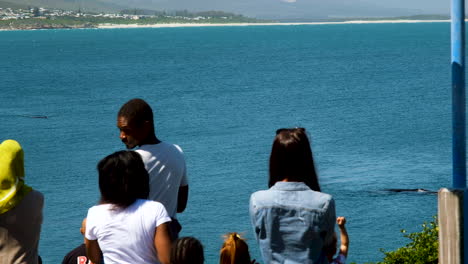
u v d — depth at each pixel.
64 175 80.31
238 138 105.69
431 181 72.81
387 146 95.62
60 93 165.50
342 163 84.06
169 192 7.57
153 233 6.22
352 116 125.94
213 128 115.75
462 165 6.77
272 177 6.12
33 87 179.12
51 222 58.16
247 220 58.19
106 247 6.24
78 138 105.38
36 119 124.38
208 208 62.66
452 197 6.64
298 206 5.91
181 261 5.50
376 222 56.53
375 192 67.38
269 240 5.94
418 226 54.97
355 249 49.41
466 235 6.66
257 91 168.00
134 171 6.25
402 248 14.90
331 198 5.96
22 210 6.41
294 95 158.88
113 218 6.22
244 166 84.00
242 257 6.00
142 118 7.55
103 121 121.44
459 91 6.71
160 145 7.64
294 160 5.98
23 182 6.57
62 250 49.75
